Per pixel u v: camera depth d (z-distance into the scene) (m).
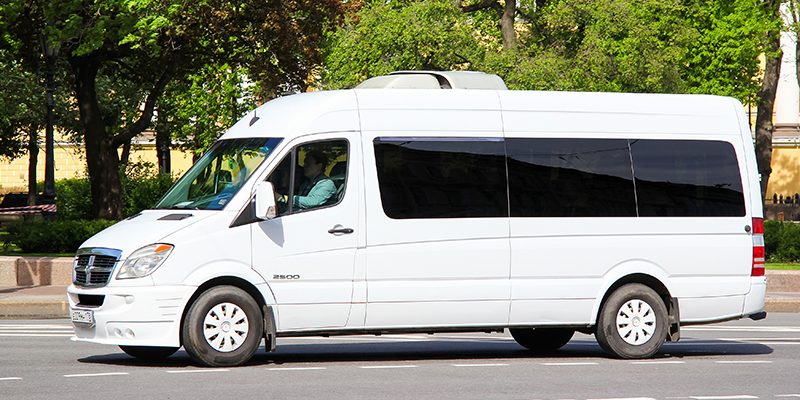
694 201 15.05
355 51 39.22
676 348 16.66
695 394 11.41
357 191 13.52
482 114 14.30
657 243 14.76
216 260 12.87
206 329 12.89
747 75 49.94
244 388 11.36
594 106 14.90
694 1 48.78
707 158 15.23
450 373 12.92
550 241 14.27
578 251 14.38
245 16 36.84
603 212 14.58
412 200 13.73
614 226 14.59
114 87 59.84
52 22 31.88
